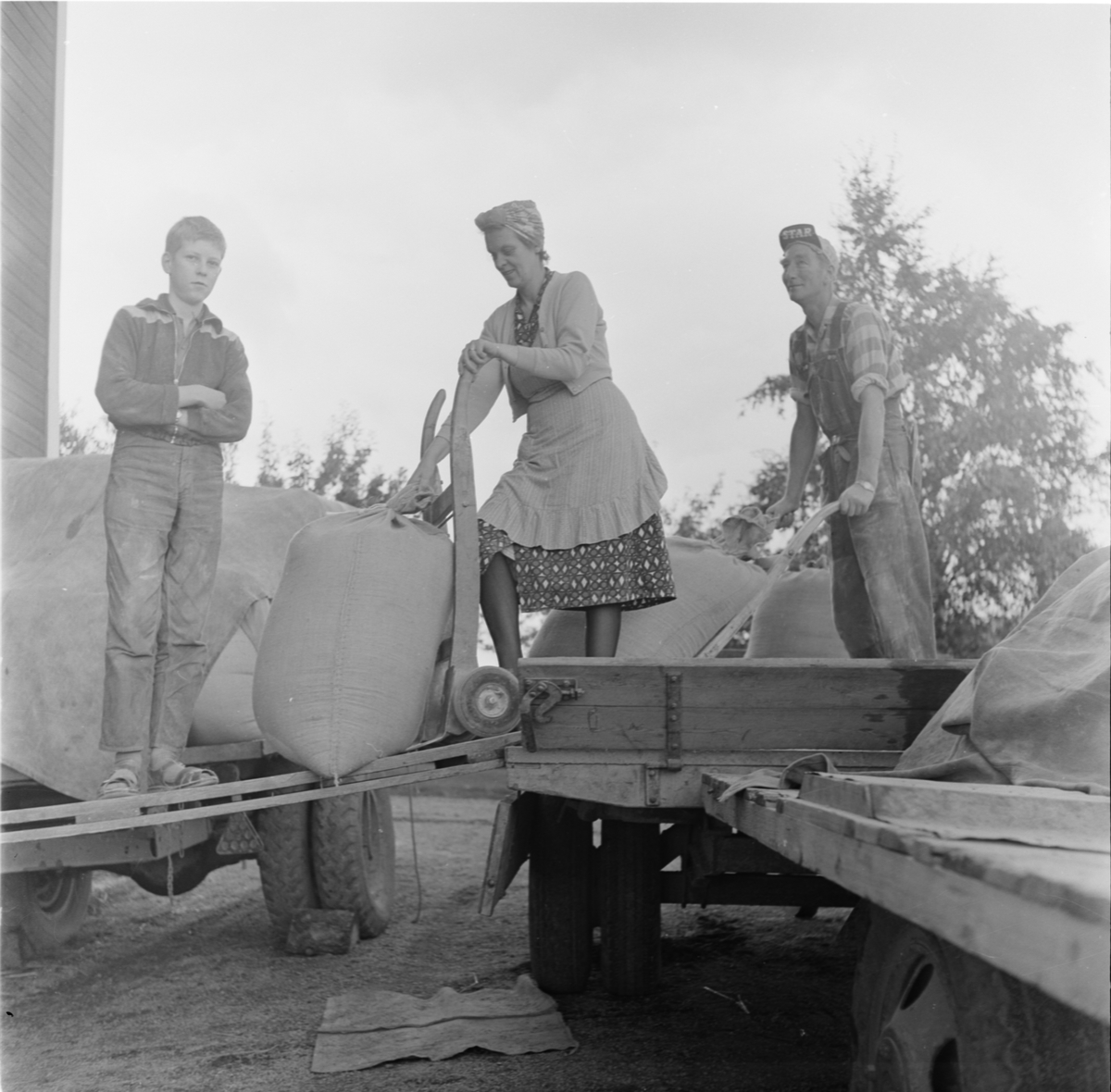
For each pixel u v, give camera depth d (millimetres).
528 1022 3873
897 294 7789
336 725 3541
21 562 4875
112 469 4047
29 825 4379
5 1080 3480
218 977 4730
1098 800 1889
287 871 5199
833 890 3729
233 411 4156
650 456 3953
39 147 8016
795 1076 3373
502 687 3533
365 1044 3689
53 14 7793
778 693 3148
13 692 4480
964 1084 1852
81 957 5141
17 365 7996
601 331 4051
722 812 2875
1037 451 8203
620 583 3799
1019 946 1372
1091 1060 1742
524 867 7801
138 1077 3479
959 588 8312
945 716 2721
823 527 8539
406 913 6062
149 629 3977
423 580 3746
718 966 4770
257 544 5480
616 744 3145
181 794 3557
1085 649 2471
